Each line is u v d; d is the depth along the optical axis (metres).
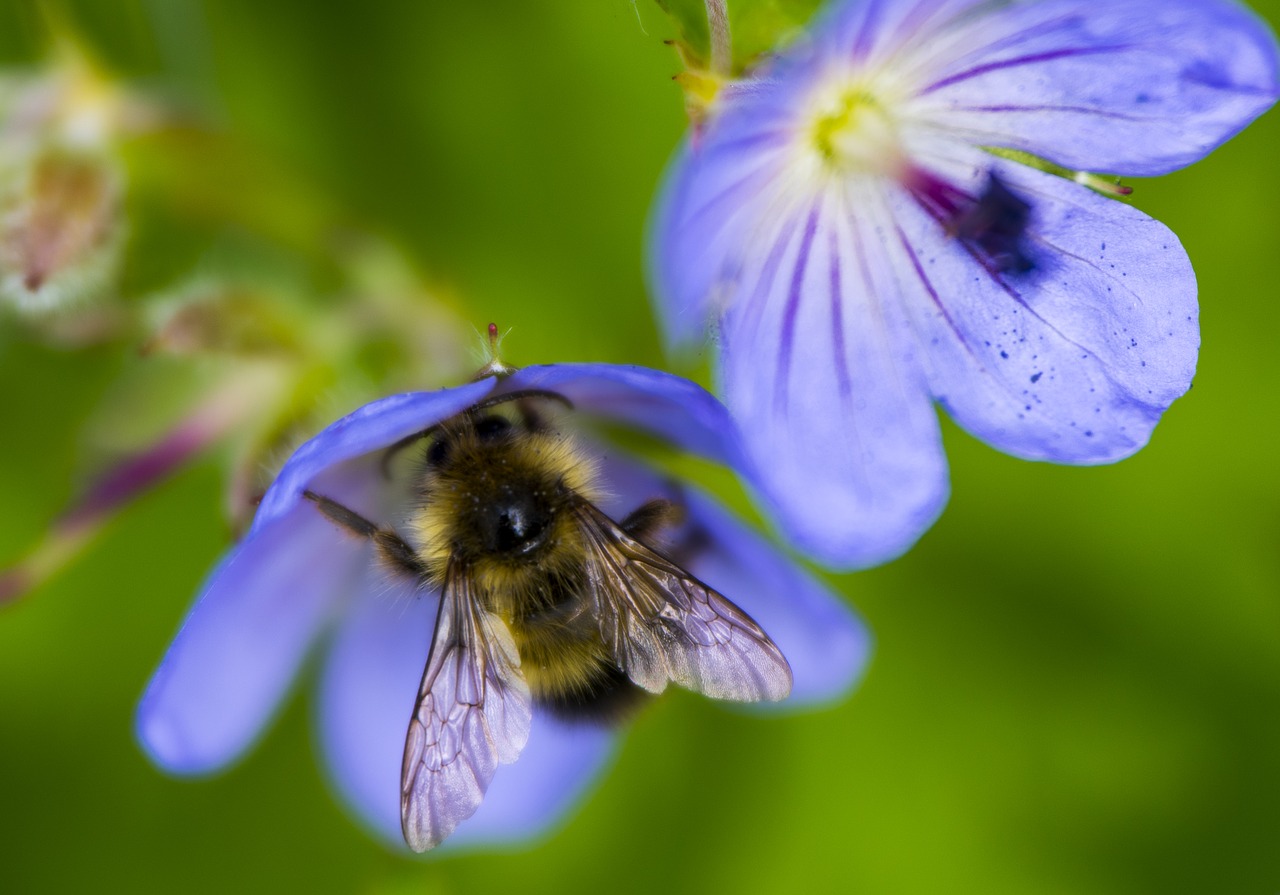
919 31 0.14
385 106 0.17
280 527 0.14
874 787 0.17
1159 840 0.17
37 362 0.17
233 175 0.16
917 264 0.15
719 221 0.14
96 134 0.16
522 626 0.15
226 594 0.14
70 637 0.17
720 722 0.17
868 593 0.18
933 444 0.14
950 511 0.18
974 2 0.14
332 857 0.17
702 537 0.15
